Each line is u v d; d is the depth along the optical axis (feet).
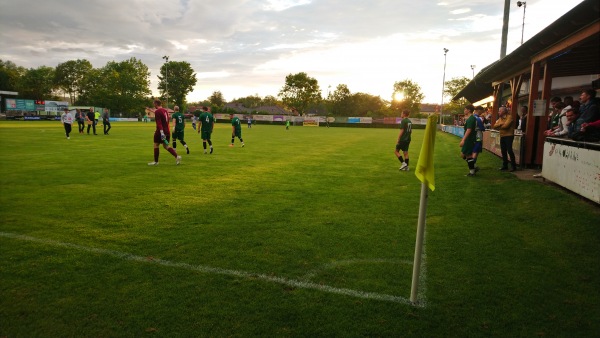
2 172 28.22
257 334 8.01
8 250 12.45
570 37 23.70
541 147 30.45
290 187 24.13
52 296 9.45
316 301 9.40
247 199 20.48
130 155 40.04
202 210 17.98
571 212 16.52
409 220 16.71
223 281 10.41
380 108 282.56
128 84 253.03
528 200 19.52
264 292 9.82
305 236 14.30
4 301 9.18
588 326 8.36
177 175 28.14
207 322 8.41
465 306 9.22
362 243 13.61
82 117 77.56
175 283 10.25
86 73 311.27
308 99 288.30
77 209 17.85
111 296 9.49
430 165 9.10
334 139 77.56
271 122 206.80
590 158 17.26
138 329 8.13
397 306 9.20
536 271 11.25
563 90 62.23
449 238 14.25
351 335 7.99
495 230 15.23
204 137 43.96
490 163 35.99
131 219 16.29
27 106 194.80
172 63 285.23
